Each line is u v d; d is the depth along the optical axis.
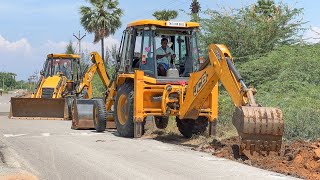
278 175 8.36
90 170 8.88
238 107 9.84
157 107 14.04
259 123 9.47
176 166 9.24
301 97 14.66
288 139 12.18
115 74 15.83
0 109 32.28
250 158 9.72
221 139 12.66
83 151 11.18
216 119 13.97
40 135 14.65
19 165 9.38
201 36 19.67
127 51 14.95
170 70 14.10
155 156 10.47
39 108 21.89
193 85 12.51
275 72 17.73
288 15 19.83
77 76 25.42
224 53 11.04
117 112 14.82
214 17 20.50
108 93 16.42
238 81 10.46
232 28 19.86
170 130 15.52
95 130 16.59
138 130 13.92
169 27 14.39
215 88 13.98
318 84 16.83
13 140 13.28
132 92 14.18
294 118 12.88
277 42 19.97
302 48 18.53
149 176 8.32
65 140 13.30
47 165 9.39
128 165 9.36
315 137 12.14
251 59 19.17
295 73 16.69
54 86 24.00
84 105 16.91
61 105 21.75
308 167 8.79
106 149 11.52
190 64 14.55
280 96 15.24
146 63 14.21
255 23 20.16
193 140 13.45
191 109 12.78
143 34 14.34
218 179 8.04
